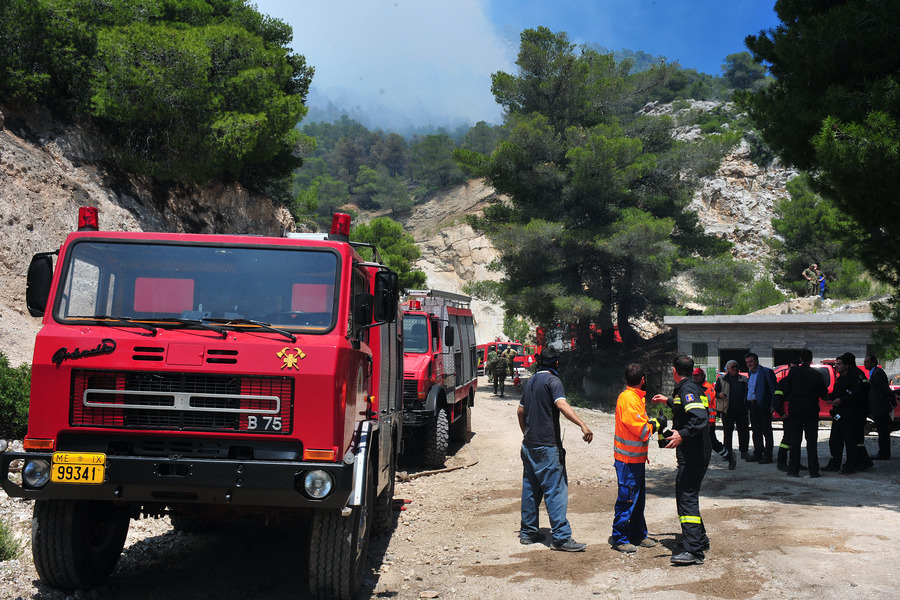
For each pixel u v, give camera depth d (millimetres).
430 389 12227
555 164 35812
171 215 23141
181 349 4859
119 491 4762
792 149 10797
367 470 5590
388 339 7414
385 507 7418
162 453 4836
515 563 6340
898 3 9344
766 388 12133
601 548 6742
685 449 6152
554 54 37531
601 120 38594
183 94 20609
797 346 25984
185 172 22484
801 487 9516
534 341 45500
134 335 4898
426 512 9023
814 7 11219
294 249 5309
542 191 36688
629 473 6707
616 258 35531
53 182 18297
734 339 26766
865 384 10938
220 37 22906
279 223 29156
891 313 11625
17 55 19422
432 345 12703
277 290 5188
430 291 13789
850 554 6008
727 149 36812
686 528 6031
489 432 17875
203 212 24797
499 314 77938
